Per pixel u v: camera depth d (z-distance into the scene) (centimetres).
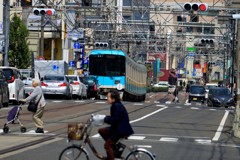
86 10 13988
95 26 15862
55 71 12850
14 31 14550
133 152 2870
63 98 10931
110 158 2825
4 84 7712
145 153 2867
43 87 10450
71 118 6756
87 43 18100
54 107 8544
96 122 2847
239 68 5878
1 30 11112
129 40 16875
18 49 14638
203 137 5331
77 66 19375
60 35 17112
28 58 14862
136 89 13975
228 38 16288
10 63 14538
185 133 5609
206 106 12050
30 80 10031
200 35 16500
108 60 12038
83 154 2997
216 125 6706
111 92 2839
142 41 18112
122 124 2814
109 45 16538
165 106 10431
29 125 5678
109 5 12694
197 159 3816
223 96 12019
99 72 12119
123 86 11956
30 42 17250
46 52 17500
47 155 3756
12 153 3838
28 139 4612
